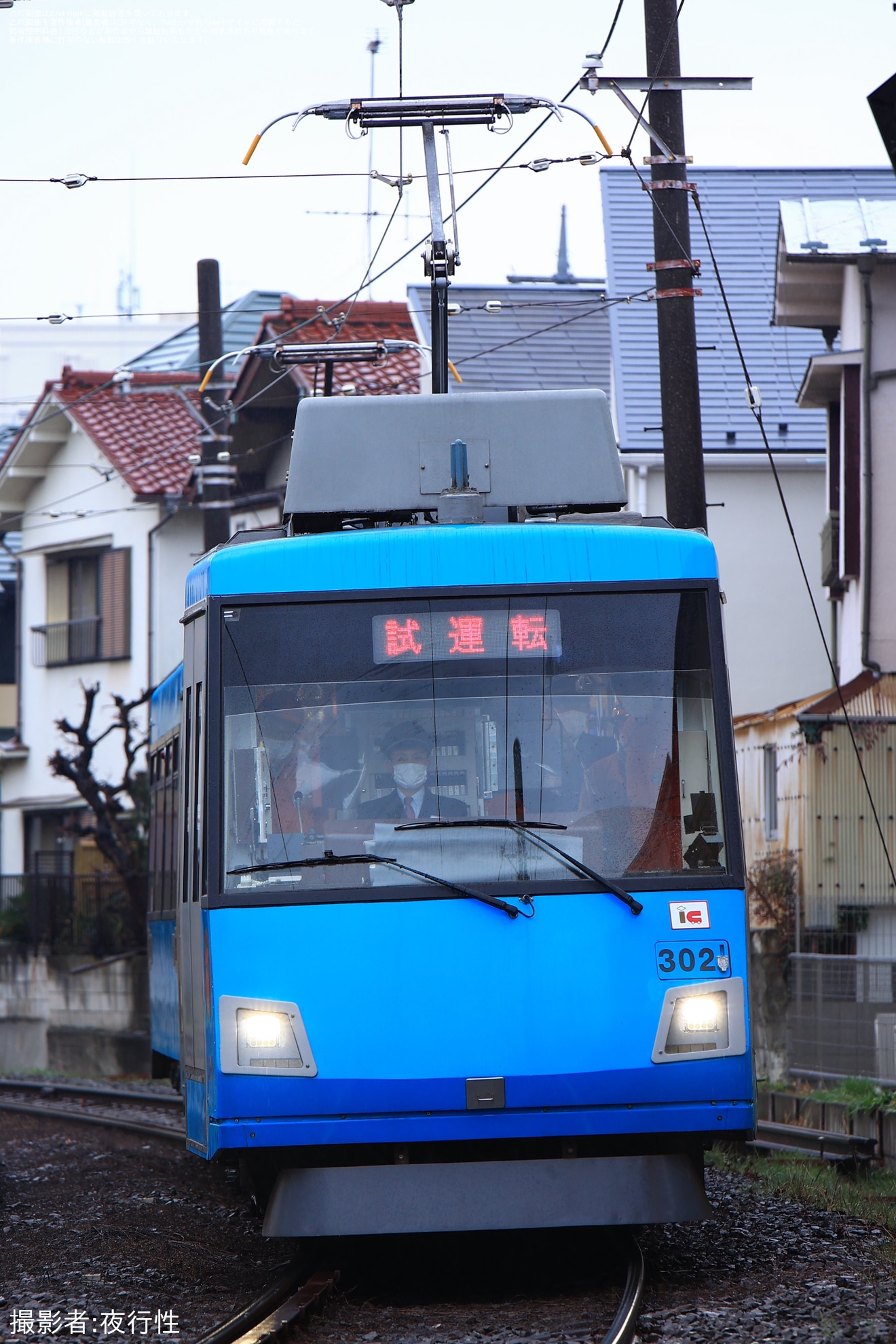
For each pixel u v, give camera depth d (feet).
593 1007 90.22
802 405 250.57
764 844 226.17
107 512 409.49
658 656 96.07
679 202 160.86
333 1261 103.40
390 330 368.48
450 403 108.58
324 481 106.01
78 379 423.23
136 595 403.34
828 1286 91.09
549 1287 95.55
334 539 97.60
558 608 96.43
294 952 90.53
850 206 243.40
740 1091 90.68
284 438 369.30
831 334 258.78
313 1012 89.92
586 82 153.48
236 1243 119.24
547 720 94.48
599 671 95.50
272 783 93.66
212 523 258.98
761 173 333.01
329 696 94.94
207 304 263.90
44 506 430.20
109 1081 301.22
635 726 94.68
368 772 93.61
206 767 94.53
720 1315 83.76
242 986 90.43
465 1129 88.94
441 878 91.56
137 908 331.98
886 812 199.72
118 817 355.77
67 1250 115.44
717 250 318.45
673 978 91.04
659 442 286.66
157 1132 200.64
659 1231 113.09
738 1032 91.20
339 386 349.00
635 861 92.38
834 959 171.94
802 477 289.53
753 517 288.71
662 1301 88.94
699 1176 92.22
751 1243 107.14
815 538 288.92
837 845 199.31
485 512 106.73
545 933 90.74
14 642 460.55
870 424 221.25
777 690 285.23
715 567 98.68
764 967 195.62
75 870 390.01
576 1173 89.97
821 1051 173.99
